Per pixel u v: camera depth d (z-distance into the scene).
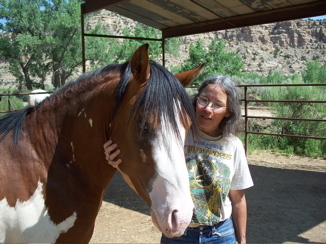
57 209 1.57
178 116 1.42
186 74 1.77
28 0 27.66
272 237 3.40
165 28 7.33
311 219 3.87
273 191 4.91
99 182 1.73
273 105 9.11
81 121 1.68
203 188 1.80
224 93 1.79
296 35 86.31
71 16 27.64
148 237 3.41
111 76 1.68
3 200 1.48
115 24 66.25
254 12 5.89
